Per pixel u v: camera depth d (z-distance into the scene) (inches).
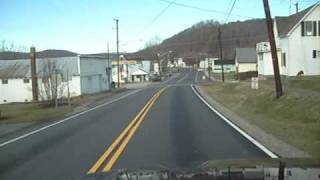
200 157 510.0
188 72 7313.0
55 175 441.1
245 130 762.2
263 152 541.3
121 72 5162.4
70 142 684.7
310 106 949.2
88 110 1412.4
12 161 539.8
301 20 2086.6
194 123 884.0
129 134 738.8
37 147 653.3
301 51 2098.9
